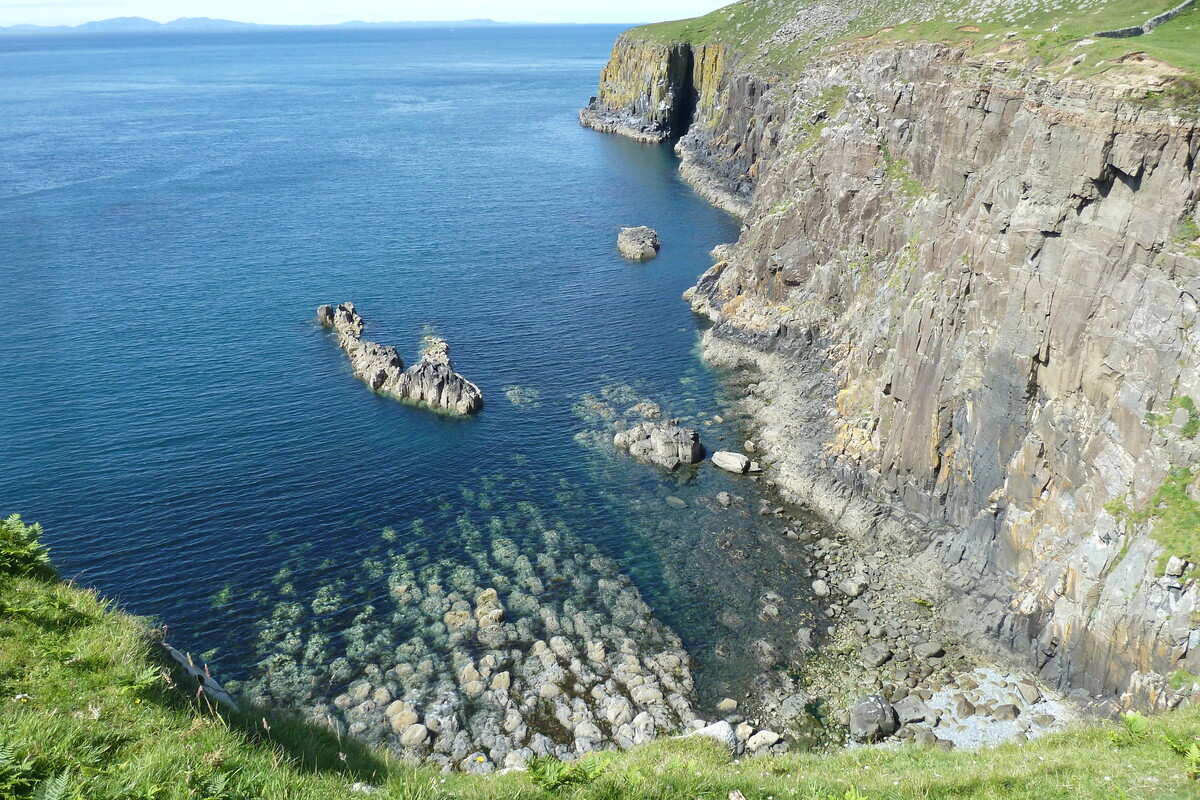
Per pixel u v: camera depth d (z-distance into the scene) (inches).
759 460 2864.2
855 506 2506.2
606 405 3243.1
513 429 3043.8
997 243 2146.9
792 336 3590.1
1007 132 2407.7
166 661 834.2
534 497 2620.6
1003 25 3282.5
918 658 1956.2
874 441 2591.0
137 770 620.4
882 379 2664.9
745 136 6781.5
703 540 2426.2
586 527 2475.4
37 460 2706.7
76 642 776.9
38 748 612.1
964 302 2283.5
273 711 888.3
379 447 2886.3
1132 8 2763.3
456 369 3535.9
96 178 7022.6
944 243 2532.0
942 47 3129.9
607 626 2058.3
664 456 2812.5
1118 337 1785.2
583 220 5871.1
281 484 2632.9
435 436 2972.4
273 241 5280.5
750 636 2046.0
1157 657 1593.3
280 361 3565.5
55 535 2325.3
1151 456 1692.9
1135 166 1750.7
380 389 3309.5
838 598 2181.3
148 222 5669.3
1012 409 2069.4
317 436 2945.4
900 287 2854.3
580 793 770.2
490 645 1979.6
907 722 1754.4
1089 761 954.7
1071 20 2960.1
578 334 3929.6
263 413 3097.9
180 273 4648.1
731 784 837.8
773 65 6525.6
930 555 2269.9
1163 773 892.0
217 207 6107.3
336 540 2365.9
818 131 4020.7
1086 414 1876.2
